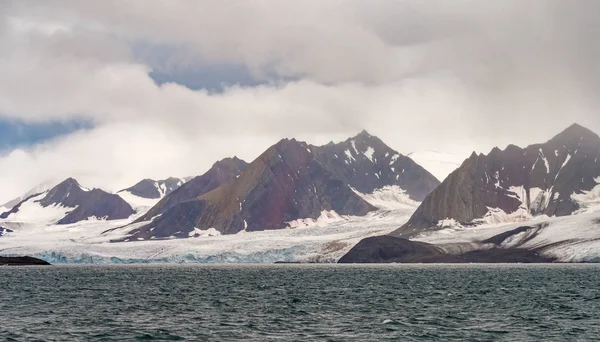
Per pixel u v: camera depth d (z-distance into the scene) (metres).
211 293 141.75
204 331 84.81
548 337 80.81
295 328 87.19
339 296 133.62
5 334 82.50
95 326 89.25
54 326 89.19
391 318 96.94
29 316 99.56
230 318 96.94
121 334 82.75
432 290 149.50
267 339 79.19
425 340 78.81
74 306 113.38
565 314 101.06
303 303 118.31
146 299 126.56
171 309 108.62
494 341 78.31
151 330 85.69
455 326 88.94
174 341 78.31
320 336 81.19
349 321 93.62
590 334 82.81
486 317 97.94
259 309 108.38
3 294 137.75
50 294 138.25
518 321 93.62
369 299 126.56
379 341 78.06
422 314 101.62
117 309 108.75
